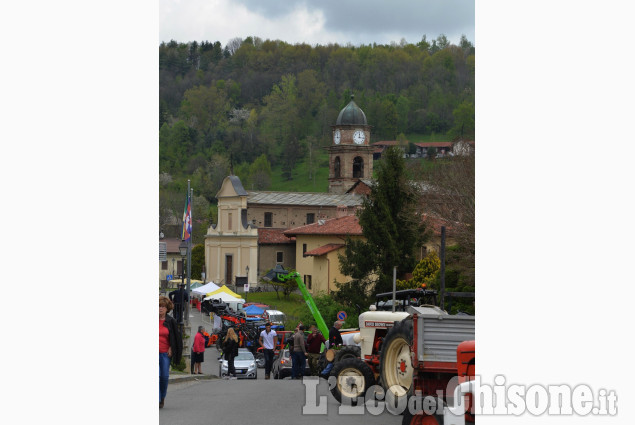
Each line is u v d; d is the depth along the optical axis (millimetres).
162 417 13414
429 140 172125
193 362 27719
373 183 55031
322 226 78438
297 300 77375
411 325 13883
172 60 197375
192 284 78250
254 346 45594
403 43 193500
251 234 91750
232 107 194500
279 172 179250
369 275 54062
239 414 14070
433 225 49438
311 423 13195
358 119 119375
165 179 151875
